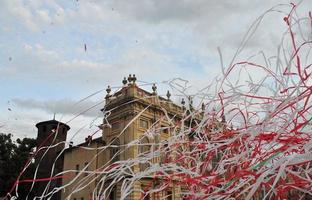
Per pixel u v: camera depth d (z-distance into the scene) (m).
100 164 27.81
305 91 2.79
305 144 2.54
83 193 25.75
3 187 37.44
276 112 2.81
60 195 31.33
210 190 2.94
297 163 2.43
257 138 2.85
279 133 2.71
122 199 2.91
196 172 3.20
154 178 3.32
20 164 38.59
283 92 2.95
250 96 3.12
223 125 3.44
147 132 3.80
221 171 2.93
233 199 2.63
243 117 3.36
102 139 28.75
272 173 2.56
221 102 3.36
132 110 25.69
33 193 37.09
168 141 3.51
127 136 25.72
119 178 3.19
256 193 2.71
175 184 3.22
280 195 2.56
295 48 2.92
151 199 3.60
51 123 40.41
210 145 3.19
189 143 3.43
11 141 41.12
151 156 3.34
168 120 3.87
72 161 34.78
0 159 39.34
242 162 2.86
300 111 2.85
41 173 37.31
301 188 2.68
